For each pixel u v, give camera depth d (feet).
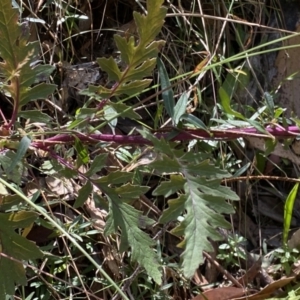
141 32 1.71
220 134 2.01
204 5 2.87
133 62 1.77
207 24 2.87
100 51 2.84
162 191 1.79
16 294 2.40
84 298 2.44
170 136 1.99
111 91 1.85
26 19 2.47
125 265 2.50
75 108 2.72
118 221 1.84
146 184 2.70
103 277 2.48
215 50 2.65
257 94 2.87
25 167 2.26
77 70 2.71
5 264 1.80
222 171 1.85
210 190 1.81
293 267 2.66
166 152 1.86
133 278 2.34
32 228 2.45
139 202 2.62
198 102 2.65
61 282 2.43
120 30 2.73
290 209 2.59
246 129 2.06
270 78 2.90
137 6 2.89
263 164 2.82
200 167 1.85
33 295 2.41
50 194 2.46
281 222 2.89
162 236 2.60
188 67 2.83
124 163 2.56
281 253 2.72
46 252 2.41
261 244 2.80
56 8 2.67
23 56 1.73
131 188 1.88
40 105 2.62
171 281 2.58
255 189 2.87
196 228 1.73
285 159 2.83
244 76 2.81
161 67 2.02
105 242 2.48
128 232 1.84
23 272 1.81
